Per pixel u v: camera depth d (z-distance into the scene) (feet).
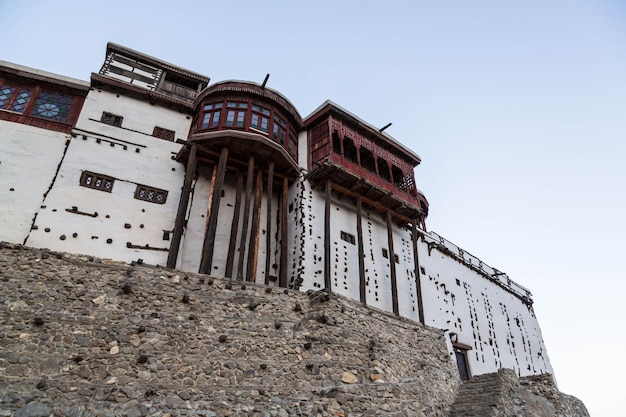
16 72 50.39
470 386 52.26
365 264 61.41
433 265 77.97
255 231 51.42
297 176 60.13
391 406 39.91
